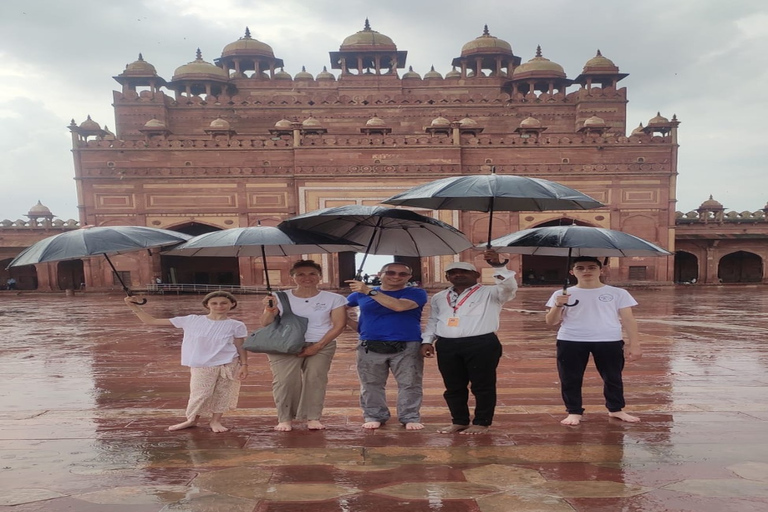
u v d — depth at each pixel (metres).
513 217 20.78
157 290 19.66
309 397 2.98
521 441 2.71
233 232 2.84
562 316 3.06
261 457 2.50
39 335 7.81
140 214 20.39
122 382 4.48
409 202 2.92
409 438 2.79
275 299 2.93
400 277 2.90
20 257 2.62
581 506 1.92
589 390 3.93
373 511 1.90
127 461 2.46
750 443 2.65
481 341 2.82
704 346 6.12
